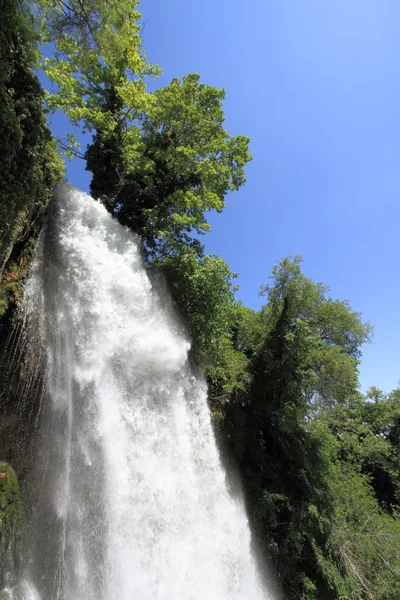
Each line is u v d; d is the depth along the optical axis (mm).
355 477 20609
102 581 9156
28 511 9039
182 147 17766
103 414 10984
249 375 17156
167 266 16562
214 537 12172
